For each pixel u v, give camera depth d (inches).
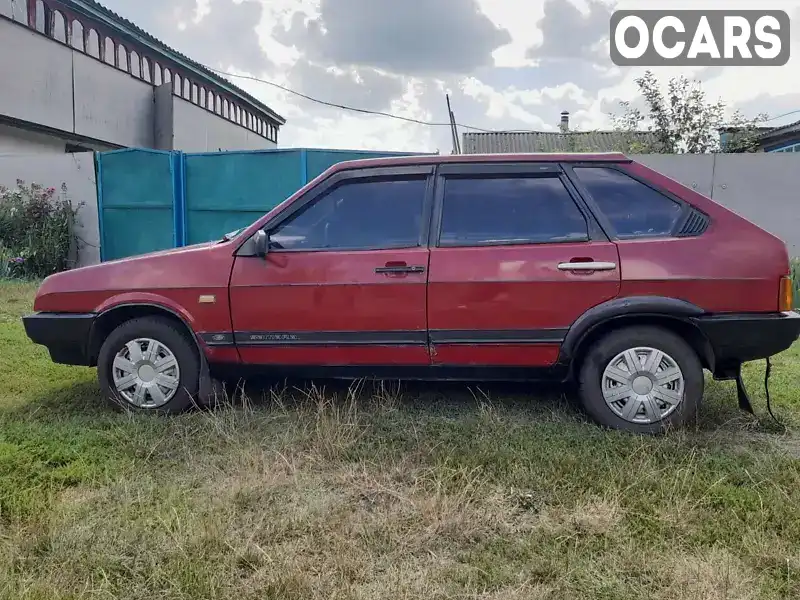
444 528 109.3
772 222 406.6
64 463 137.4
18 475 129.0
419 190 161.8
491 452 137.6
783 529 108.2
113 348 170.2
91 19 590.9
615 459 135.3
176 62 715.4
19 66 510.9
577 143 747.4
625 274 150.6
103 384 171.9
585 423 158.4
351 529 109.4
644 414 154.6
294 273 159.5
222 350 164.1
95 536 105.4
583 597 91.6
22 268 441.4
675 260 150.3
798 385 196.1
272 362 163.5
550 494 121.3
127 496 120.0
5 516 113.2
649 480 123.7
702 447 145.5
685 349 152.7
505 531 109.6
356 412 159.9
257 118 991.0
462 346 156.0
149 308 170.9
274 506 118.6
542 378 159.6
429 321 155.7
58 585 93.0
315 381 191.2
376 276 156.2
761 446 147.5
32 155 470.0
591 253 152.3
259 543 105.7
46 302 174.1
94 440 148.6
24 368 213.8
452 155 163.0
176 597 91.0
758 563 99.3
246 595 91.7
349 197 163.5
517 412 169.3
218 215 447.8
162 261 168.4
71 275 174.1
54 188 467.8
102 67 610.9
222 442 147.4
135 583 95.2
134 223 462.0
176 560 98.3
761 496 118.9
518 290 153.0
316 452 140.5
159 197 454.0
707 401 177.8
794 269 307.0
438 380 162.6
